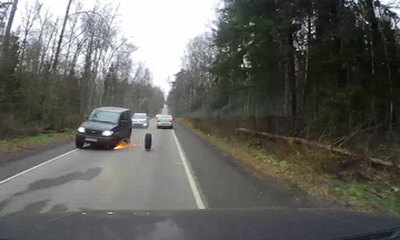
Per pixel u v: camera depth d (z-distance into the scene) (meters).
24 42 26.78
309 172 11.74
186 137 30.80
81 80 39.50
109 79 68.00
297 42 17.92
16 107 24.25
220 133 28.67
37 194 8.39
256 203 8.20
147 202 8.00
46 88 27.45
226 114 34.41
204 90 57.97
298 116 17.67
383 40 14.43
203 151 19.78
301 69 18.88
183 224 2.84
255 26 17.05
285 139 16.69
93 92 51.19
